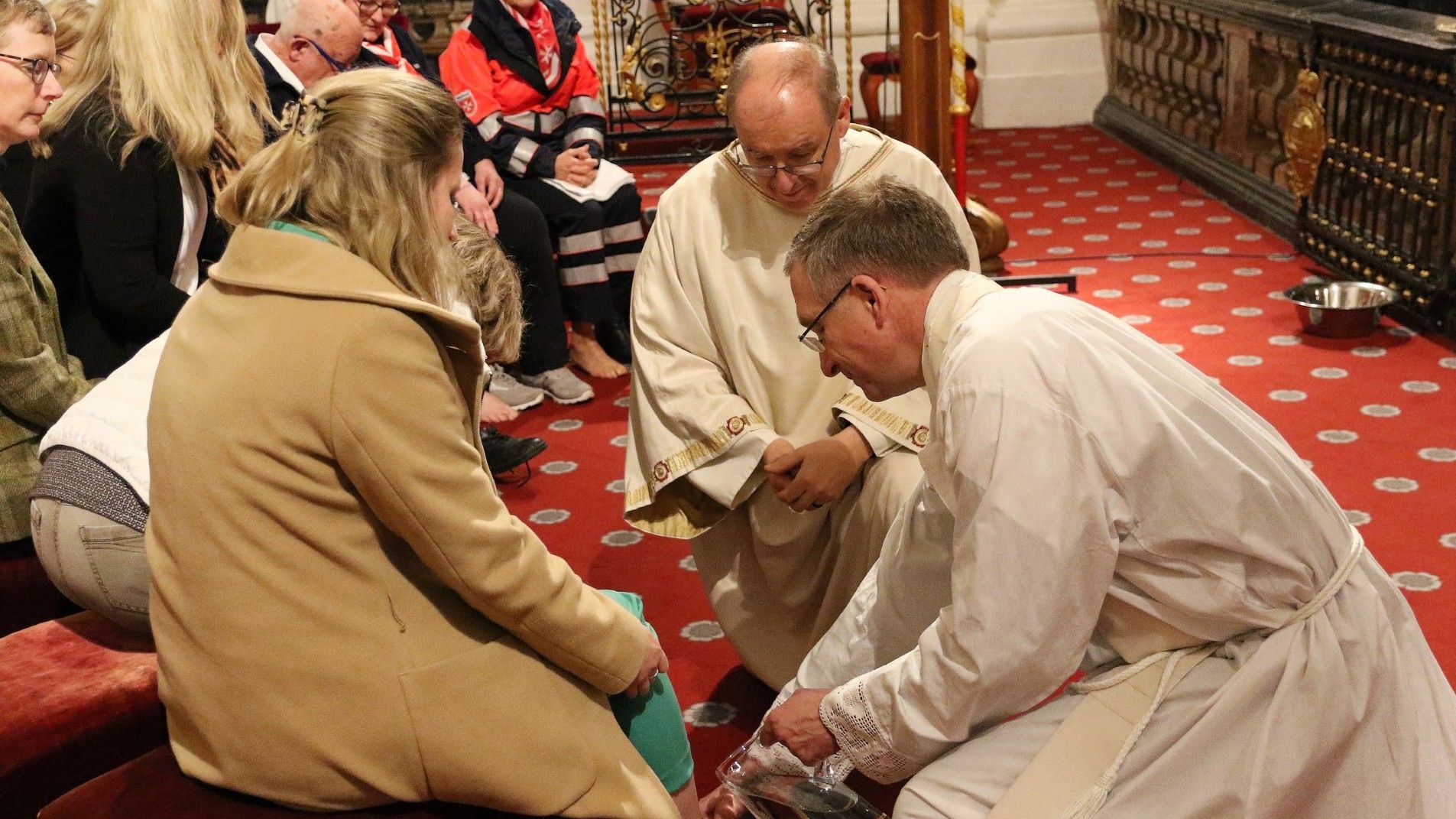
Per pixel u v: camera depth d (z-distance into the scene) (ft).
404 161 5.60
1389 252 16.98
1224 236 20.74
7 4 8.39
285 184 5.61
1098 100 30.63
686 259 8.88
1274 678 5.80
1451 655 9.48
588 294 16.35
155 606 5.91
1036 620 5.66
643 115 29.48
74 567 6.93
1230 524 5.64
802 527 8.76
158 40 9.55
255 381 5.44
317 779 5.75
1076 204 23.38
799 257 6.31
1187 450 5.60
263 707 5.69
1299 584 5.77
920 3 17.53
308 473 5.50
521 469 14.16
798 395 8.75
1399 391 14.40
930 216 6.17
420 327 5.54
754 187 8.71
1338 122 18.35
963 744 6.31
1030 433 5.56
